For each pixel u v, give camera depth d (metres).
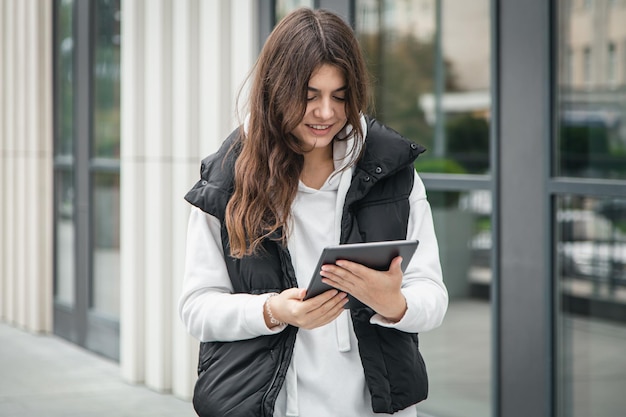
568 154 3.65
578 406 3.65
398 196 2.08
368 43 4.61
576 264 3.62
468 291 4.12
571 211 3.63
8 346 7.61
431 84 4.27
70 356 7.21
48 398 5.89
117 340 6.98
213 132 5.47
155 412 5.52
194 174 5.67
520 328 3.82
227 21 5.43
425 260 2.10
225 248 2.08
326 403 2.06
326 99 1.94
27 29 8.16
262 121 2.01
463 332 4.16
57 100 7.96
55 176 8.02
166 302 5.91
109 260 7.14
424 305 1.99
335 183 2.08
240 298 2.02
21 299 8.35
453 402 4.23
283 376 2.01
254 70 2.13
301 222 2.09
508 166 3.85
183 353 5.77
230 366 2.03
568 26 3.63
